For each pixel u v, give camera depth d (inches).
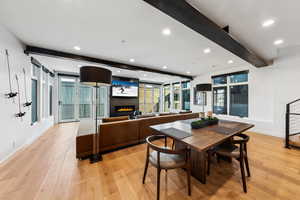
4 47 86.1
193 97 255.0
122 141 111.9
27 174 73.3
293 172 76.6
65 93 225.6
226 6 64.2
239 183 67.3
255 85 167.2
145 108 322.3
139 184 66.6
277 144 121.6
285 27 82.7
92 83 91.9
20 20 76.6
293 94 129.0
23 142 110.4
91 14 70.8
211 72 219.9
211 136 63.6
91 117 250.4
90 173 75.4
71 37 97.7
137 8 65.9
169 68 194.9
